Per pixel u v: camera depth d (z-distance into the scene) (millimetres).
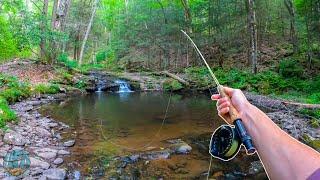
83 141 8562
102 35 47094
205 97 19109
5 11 22547
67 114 12414
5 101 12383
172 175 6305
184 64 30234
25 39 20844
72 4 35844
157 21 31969
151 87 22562
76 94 18797
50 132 9211
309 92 17609
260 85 19594
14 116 9844
